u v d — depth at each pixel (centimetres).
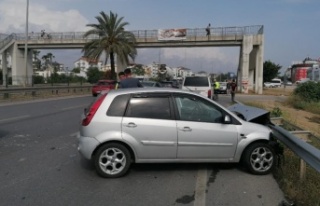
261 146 657
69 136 1064
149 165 715
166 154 639
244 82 4834
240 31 4722
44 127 1246
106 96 649
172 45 4922
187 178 634
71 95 3541
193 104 659
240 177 642
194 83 2048
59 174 654
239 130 654
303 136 785
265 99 3434
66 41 5162
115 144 629
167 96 654
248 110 796
